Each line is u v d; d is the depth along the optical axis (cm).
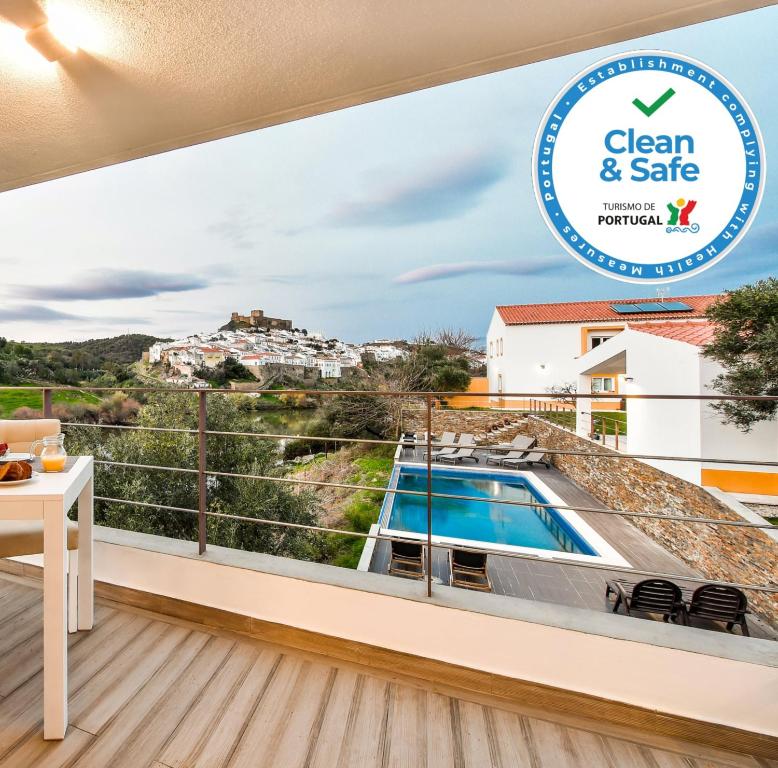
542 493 1028
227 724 133
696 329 774
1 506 126
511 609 152
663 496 715
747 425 609
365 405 1515
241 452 704
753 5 148
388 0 144
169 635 178
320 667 161
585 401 1131
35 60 168
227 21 152
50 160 253
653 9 150
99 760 120
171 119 214
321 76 184
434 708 142
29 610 193
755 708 127
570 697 142
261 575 178
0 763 118
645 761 124
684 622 477
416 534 681
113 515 599
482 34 161
